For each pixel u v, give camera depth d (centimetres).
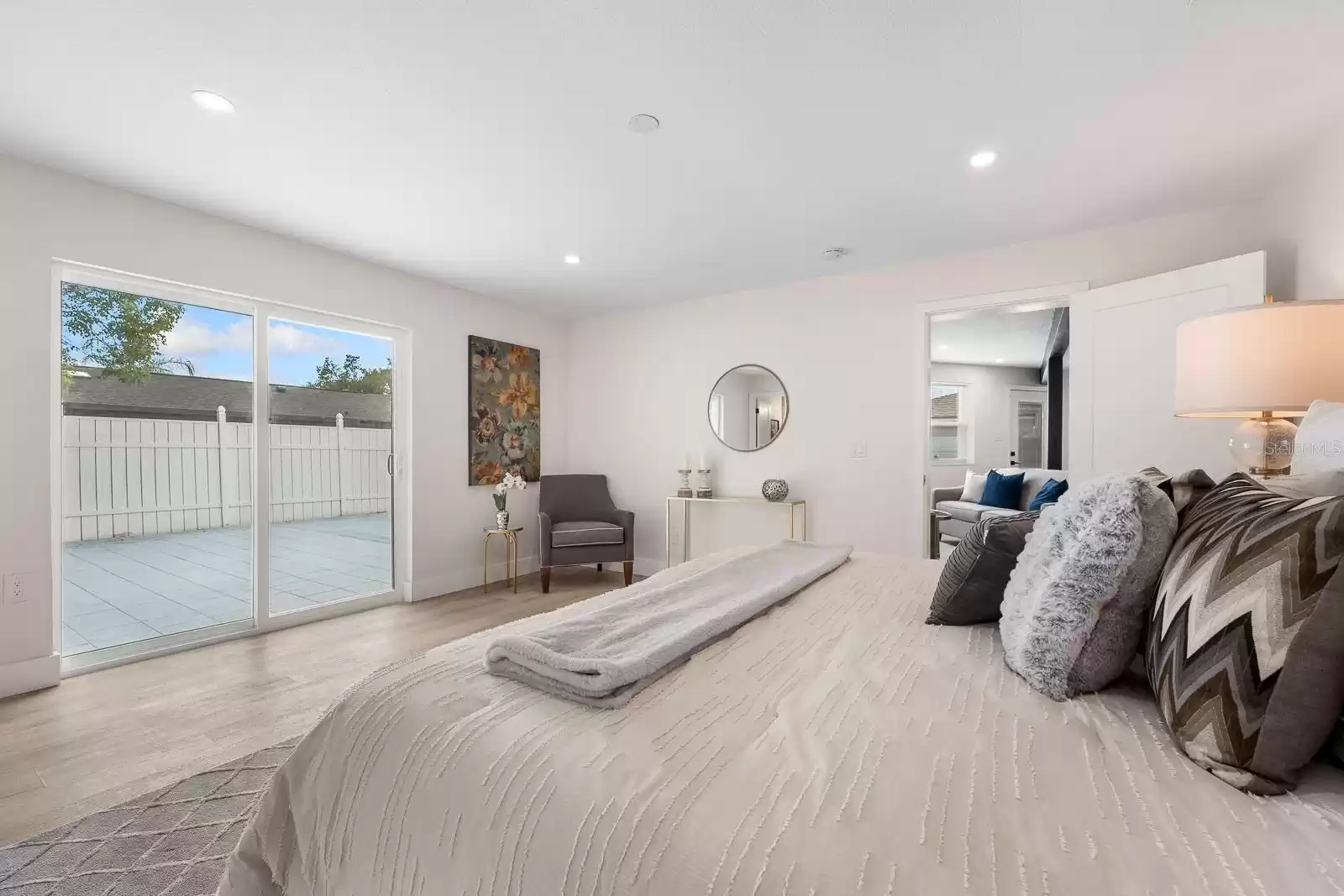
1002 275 342
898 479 378
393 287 390
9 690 240
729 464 449
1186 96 198
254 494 328
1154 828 60
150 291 289
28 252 246
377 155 239
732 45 174
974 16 162
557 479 484
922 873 54
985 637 129
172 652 293
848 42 173
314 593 355
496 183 263
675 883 59
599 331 521
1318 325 163
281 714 226
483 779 78
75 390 268
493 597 413
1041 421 841
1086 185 263
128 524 284
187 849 150
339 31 168
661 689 100
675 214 298
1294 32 167
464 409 440
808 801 66
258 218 305
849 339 396
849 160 242
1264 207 273
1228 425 263
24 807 167
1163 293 279
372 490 388
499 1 157
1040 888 52
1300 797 66
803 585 171
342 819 90
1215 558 82
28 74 187
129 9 159
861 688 100
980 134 223
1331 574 68
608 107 206
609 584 454
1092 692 98
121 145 232
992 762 75
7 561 241
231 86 194
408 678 104
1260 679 69
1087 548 100
